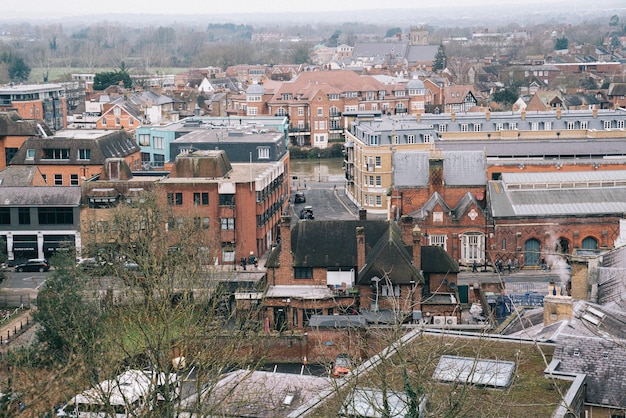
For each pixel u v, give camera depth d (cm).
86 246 14688
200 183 16988
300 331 11975
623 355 6956
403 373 5275
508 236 16125
